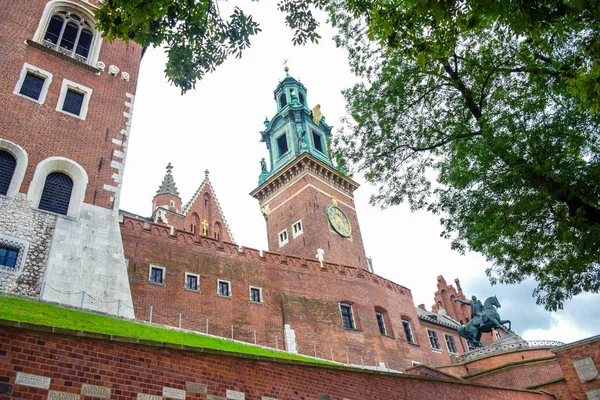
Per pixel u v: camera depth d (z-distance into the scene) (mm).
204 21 12906
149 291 27359
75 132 23375
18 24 24562
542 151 12570
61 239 20094
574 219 11742
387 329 40406
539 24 8812
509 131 13312
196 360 10930
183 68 13391
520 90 14133
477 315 39250
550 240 13766
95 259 20625
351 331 36469
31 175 20703
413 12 11992
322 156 61656
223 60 13648
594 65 9102
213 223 53438
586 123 12492
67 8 27438
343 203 58562
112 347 9758
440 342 49562
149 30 12133
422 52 12508
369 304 39656
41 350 8828
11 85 22438
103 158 23703
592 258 12773
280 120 65938
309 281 36656
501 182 13430
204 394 10594
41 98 23234
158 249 29375
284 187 58906
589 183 11461
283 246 54500
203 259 31281
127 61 28484
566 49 12453
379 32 12609
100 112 25031
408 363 39406
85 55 27141
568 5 8836
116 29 11797
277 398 11953
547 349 32969
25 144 21266
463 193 14664
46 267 19031
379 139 17031
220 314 29875
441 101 16219
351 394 14086
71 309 18234
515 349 33375
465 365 34844
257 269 34062
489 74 14172
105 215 22203
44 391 8500
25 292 17953
